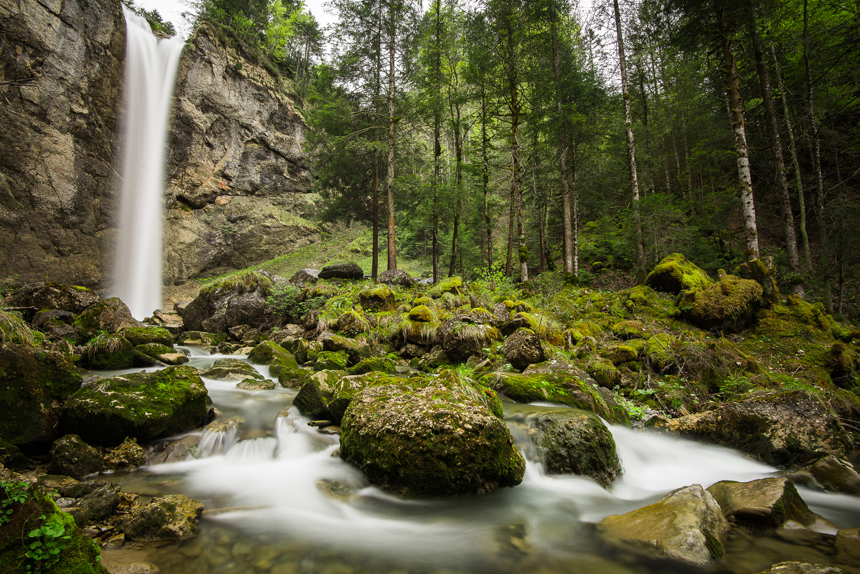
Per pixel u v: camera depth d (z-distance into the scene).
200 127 27.67
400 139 21.19
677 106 22.72
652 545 3.22
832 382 7.44
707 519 3.41
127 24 24.19
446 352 9.50
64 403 4.91
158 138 25.44
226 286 14.20
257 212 30.92
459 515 3.97
